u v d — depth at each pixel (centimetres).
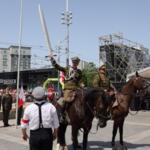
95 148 1360
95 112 1123
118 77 5578
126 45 5919
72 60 1191
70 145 1423
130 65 5738
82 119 1120
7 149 1362
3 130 1950
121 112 1287
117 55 5738
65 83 1177
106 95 1121
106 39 5819
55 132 772
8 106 2134
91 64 6169
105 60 5769
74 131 1134
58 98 1219
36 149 759
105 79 1217
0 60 11762
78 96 1141
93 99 1124
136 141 1565
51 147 768
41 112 751
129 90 1309
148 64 5853
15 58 11562
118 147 1362
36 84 7269
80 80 1204
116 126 1300
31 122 754
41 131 750
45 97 776
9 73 7931
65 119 1166
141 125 2216
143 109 3503
